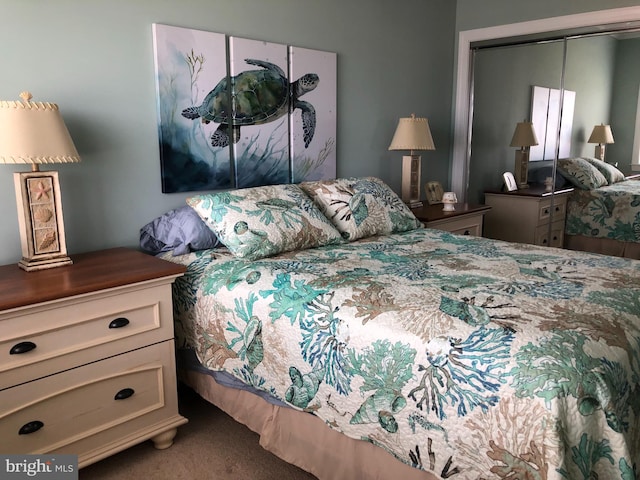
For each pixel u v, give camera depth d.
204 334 2.03
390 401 1.43
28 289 1.63
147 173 2.40
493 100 4.01
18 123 1.73
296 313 1.69
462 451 1.29
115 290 1.75
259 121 2.78
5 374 1.54
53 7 2.02
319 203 2.62
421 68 3.83
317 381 1.62
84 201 2.21
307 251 2.29
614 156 3.54
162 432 1.96
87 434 1.75
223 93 2.61
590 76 3.53
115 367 1.80
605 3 3.34
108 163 2.26
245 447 2.03
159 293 1.90
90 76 2.16
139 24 2.28
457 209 3.55
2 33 1.91
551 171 3.83
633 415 1.30
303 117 3.01
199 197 2.26
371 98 3.48
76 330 1.69
